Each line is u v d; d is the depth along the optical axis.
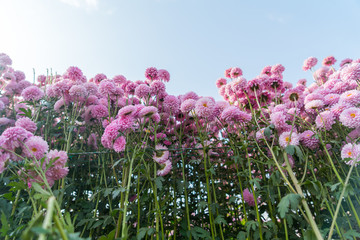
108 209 2.04
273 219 1.70
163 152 2.02
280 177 1.68
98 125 2.48
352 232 1.34
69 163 2.00
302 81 3.38
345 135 1.85
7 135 1.40
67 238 0.49
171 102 2.35
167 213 1.92
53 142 2.49
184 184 1.90
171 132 2.57
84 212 1.87
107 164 2.20
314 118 2.09
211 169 1.77
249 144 1.98
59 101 2.46
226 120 1.97
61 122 2.29
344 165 1.82
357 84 2.04
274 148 1.65
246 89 2.32
